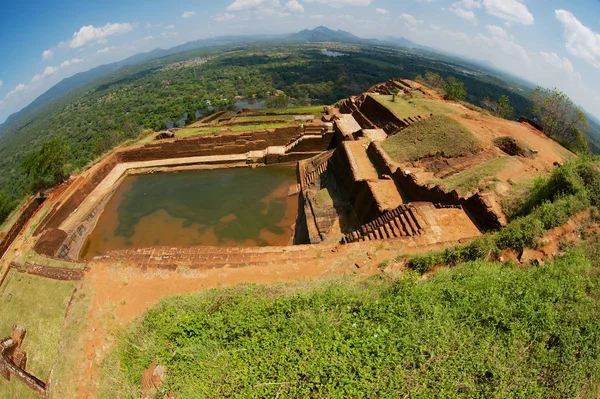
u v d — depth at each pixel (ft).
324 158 100.83
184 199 95.04
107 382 26.89
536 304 22.59
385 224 52.06
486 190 49.65
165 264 44.01
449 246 41.29
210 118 158.71
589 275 26.02
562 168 40.52
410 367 19.36
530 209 41.37
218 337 24.91
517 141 66.49
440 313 22.84
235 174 108.47
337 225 72.74
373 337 21.36
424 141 74.18
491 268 29.89
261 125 130.31
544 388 17.93
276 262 43.32
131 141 122.42
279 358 21.35
